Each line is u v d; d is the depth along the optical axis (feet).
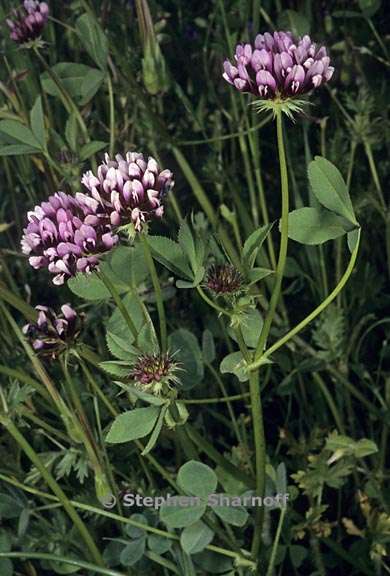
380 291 1.87
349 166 1.78
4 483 1.60
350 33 1.98
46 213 1.36
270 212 1.91
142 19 1.72
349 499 1.73
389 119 1.88
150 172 1.32
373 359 1.84
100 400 1.63
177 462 1.63
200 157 1.95
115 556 1.59
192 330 1.81
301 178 1.88
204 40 2.02
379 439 1.77
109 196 1.33
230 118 1.86
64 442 1.69
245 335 1.41
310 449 1.67
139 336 1.40
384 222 1.85
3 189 1.92
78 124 1.74
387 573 1.65
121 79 1.77
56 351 1.42
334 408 1.71
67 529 1.65
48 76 1.72
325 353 1.68
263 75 1.30
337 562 1.68
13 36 1.66
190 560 1.52
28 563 1.65
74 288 1.44
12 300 1.51
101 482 1.52
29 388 1.49
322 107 1.94
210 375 1.77
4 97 1.78
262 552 1.59
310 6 1.91
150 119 1.75
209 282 1.34
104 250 1.34
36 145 1.59
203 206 1.77
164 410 1.36
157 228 1.88
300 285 1.78
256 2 1.77
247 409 1.79
